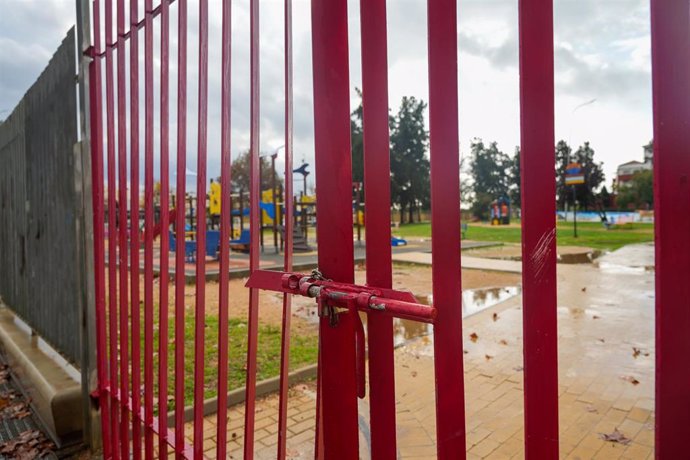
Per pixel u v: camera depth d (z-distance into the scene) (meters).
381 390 0.98
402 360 4.27
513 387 3.60
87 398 2.56
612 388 3.51
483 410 3.20
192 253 11.55
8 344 3.77
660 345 0.60
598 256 14.05
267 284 1.24
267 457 2.58
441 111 0.83
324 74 1.08
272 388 3.55
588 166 45.91
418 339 4.95
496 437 2.82
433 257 0.84
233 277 9.65
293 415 3.12
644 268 11.01
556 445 0.71
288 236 1.25
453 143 0.84
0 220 5.30
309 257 13.35
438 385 0.84
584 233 26.02
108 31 2.08
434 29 0.84
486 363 4.16
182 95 1.58
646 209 37.03
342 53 1.05
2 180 5.05
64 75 2.96
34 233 3.91
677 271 0.59
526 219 0.72
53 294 3.46
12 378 3.66
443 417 0.84
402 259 13.52
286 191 1.25
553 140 0.71
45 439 2.70
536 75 0.72
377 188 0.98
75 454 2.52
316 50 1.09
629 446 2.65
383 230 0.98
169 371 3.91
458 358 0.85
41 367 3.08
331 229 1.08
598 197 43.50
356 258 12.32
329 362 1.04
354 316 0.96
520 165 0.73
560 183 38.56
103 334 2.36
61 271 3.24
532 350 0.72
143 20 1.83
